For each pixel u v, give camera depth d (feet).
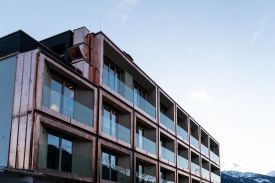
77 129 67.46
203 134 155.84
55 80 66.13
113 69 88.38
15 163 56.44
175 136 116.67
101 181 72.13
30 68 60.13
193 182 136.98
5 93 61.21
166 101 116.88
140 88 104.12
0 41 69.87
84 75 73.31
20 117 58.34
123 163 84.94
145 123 97.76
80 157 68.95
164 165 104.68
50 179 58.70
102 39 78.95
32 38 70.18
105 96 77.77
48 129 62.59
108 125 80.94
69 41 80.07
